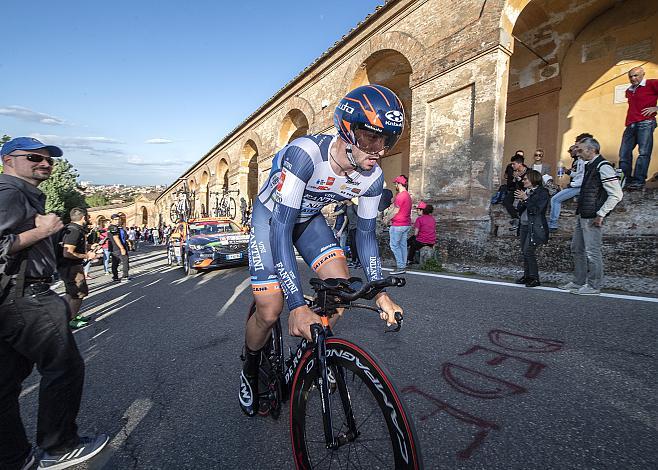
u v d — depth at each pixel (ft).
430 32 27.48
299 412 4.50
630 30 24.79
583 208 13.04
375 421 3.93
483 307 12.17
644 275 14.93
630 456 4.88
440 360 8.29
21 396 8.36
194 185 109.70
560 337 9.12
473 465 4.91
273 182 5.60
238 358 9.62
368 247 5.61
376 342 9.63
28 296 5.16
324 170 5.07
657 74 23.68
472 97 24.50
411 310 12.35
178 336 11.98
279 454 5.49
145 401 7.54
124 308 17.28
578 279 13.76
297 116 51.57
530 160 30.76
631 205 15.38
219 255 26.43
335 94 39.91
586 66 27.12
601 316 10.44
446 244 25.00
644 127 16.63
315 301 4.70
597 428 5.53
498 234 21.86
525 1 23.18
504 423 5.82
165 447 5.86
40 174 5.79
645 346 8.29
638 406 6.05
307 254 6.34
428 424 5.92
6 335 4.99
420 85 28.30
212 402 7.31
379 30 32.83
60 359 5.38
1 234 4.90
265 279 5.53
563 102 28.50
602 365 7.52
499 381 7.18
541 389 6.77
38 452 6.04
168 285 23.31
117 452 5.78
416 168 28.50
